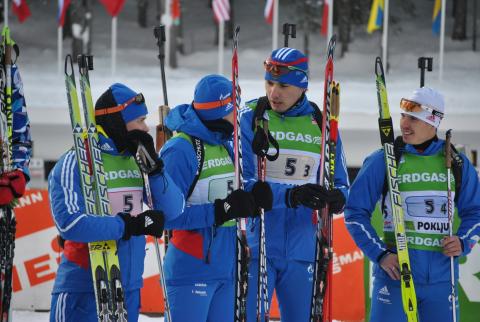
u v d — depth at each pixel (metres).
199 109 13.80
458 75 78.06
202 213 13.45
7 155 12.81
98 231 11.76
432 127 14.59
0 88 12.87
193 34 98.00
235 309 13.90
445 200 14.45
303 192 13.99
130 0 109.12
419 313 14.57
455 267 14.53
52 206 11.95
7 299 12.78
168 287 13.95
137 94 12.38
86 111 12.34
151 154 12.41
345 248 20.06
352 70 82.81
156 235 12.21
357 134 52.81
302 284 14.70
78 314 12.20
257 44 93.94
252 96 65.31
